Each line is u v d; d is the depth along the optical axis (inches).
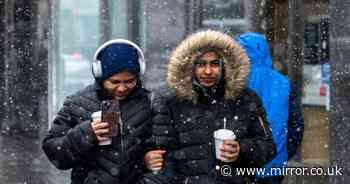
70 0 2038.6
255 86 285.9
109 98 241.6
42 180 489.1
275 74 289.4
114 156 235.6
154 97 242.1
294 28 587.8
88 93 243.6
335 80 327.3
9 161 553.9
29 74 727.1
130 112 239.0
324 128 557.9
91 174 237.1
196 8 716.0
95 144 231.6
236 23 650.2
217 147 234.4
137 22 797.9
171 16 754.2
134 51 237.6
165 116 238.8
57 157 236.7
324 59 576.1
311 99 581.3
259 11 612.7
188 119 238.5
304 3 585.3
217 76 237.9
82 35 2156.7
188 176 238.1
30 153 593.9
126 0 818.8
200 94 239.1
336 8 325.1
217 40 236.7
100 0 895.1
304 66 586.6
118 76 235.1
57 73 776.9
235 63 238.5
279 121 283.9
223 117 238.8
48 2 733.3
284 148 285.3
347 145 323.9
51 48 741.3
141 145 238.8
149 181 235.1
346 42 322.0
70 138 231.5
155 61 755.4
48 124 716.0
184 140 238.1
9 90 725.9
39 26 727.1
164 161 236.7
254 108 241.3
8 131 717.9
